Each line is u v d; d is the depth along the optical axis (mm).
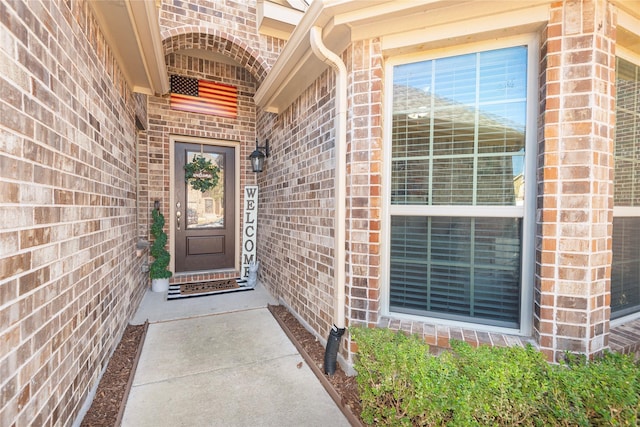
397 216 2248
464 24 1853
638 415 1186
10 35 1093
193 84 4590
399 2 1818
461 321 2064
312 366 2326
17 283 1124
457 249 2098
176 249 4676
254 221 4895
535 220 1810
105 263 2223
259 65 4152
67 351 1537
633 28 1772
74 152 1655
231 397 1994
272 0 3955
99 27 2117
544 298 1692
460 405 1284
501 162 1947
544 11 1686
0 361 1020
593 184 1621
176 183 4641
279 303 3787
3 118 1052
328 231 2549
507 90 1926
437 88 2102
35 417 1229
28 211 1203
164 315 3377
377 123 2086
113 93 2490
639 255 2129
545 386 1306
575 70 1632
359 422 1717
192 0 3729
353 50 2127
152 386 2094
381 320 2164
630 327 1961
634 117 2041
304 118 3082
